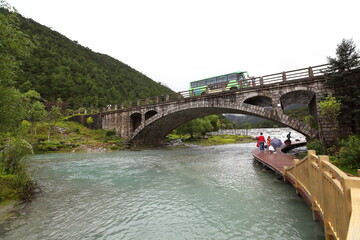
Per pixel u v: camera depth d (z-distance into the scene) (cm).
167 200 822
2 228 579
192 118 3597
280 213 662
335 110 1447
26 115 1010
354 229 176
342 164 1121
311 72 1884
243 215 658
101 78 10462
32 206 761
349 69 1438
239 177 1195
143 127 3338
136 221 629
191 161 1914
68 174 1363
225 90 2597
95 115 4116
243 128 10606
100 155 2488
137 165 1716
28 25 10725
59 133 3525
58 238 525
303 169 694
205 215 667
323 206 441
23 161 1052
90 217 661
